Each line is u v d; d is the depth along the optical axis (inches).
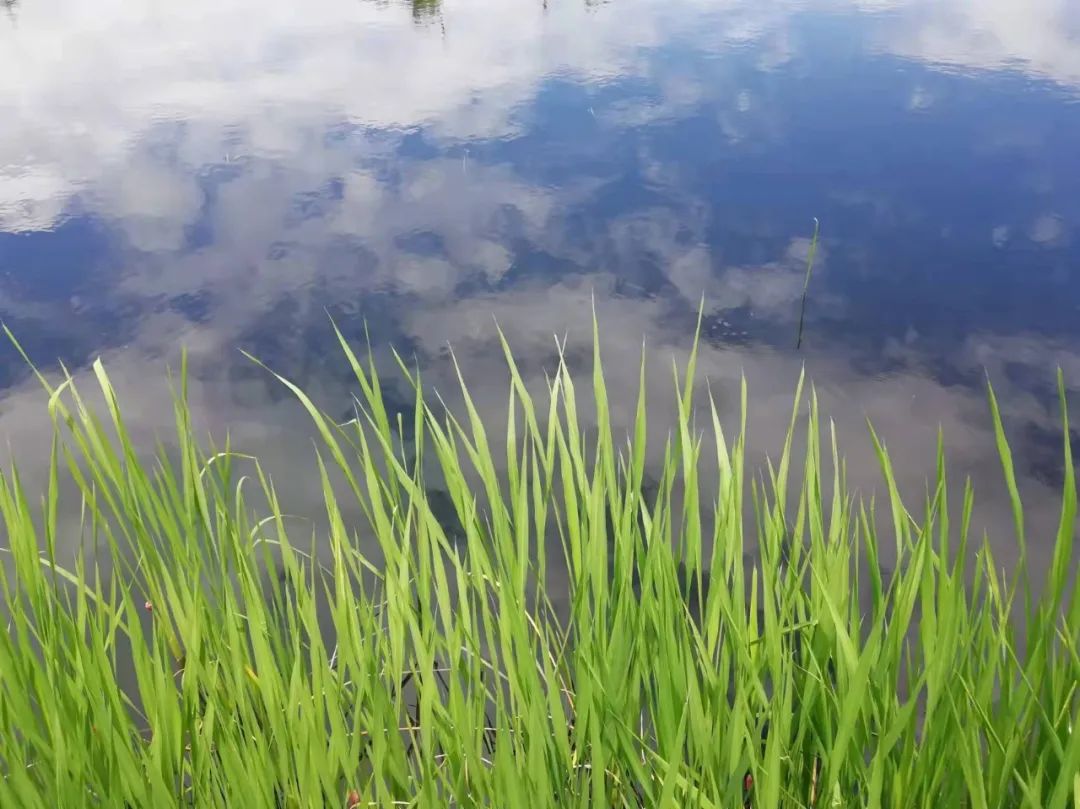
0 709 52.4
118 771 52.9
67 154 309.0
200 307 208.8
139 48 458.0
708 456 143.8
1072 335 179.2
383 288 212.1
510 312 199.0
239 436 159.8
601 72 370.0
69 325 203.6
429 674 55.1
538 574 62.8
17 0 612.1
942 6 462.6
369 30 470.9
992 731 48.6
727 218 237.1
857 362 173.5
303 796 54.6
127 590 56.1
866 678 48.1
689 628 62.7
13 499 57.6
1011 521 129.1
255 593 56.9
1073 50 368.2
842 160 269.3
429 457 148.1
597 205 249.9
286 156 298.2
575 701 66.7
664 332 187.8
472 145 299.3
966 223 226.8
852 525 126.1
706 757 51.2
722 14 466.9
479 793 53.4
